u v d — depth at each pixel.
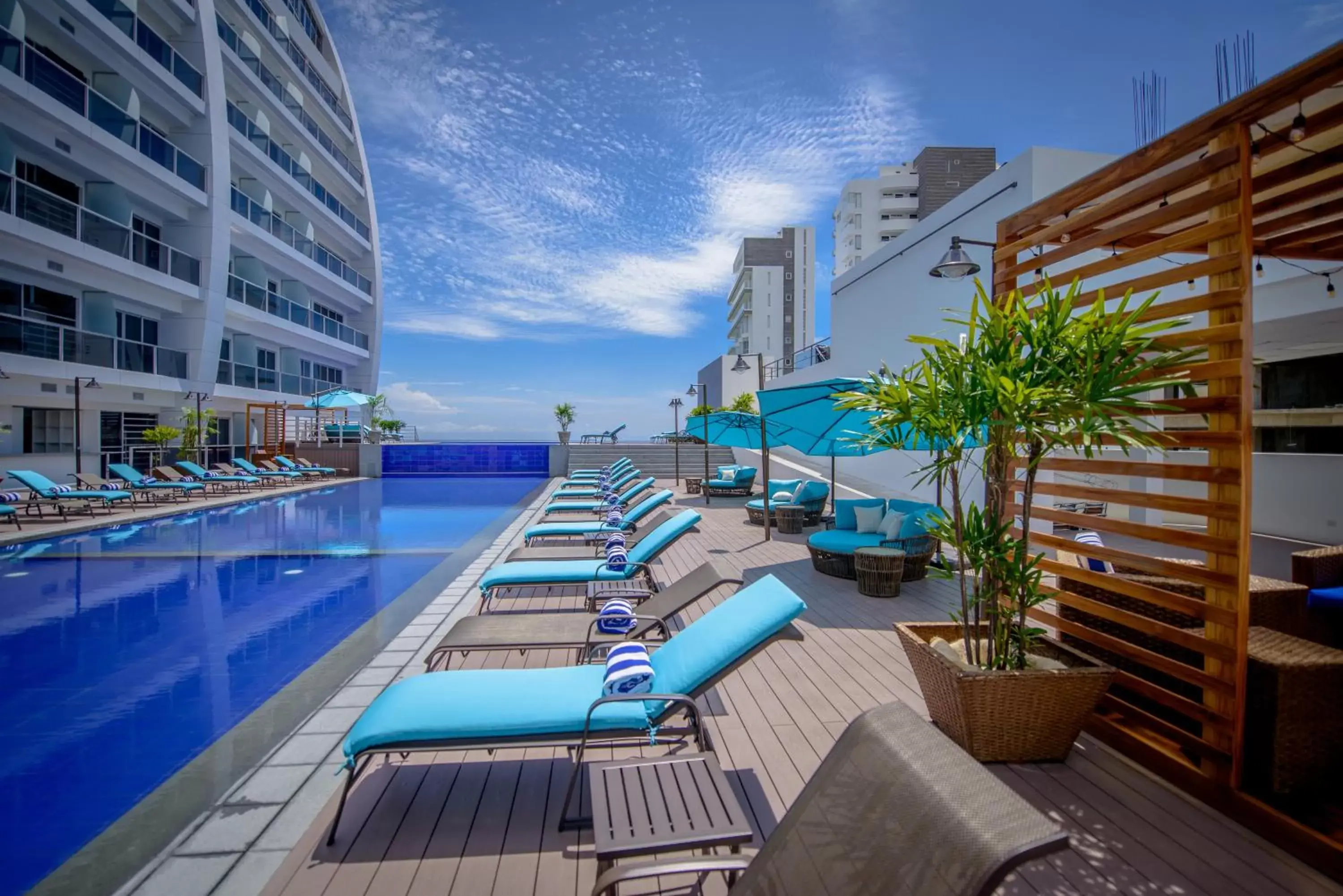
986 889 0.93
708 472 15.05
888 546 6.48
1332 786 2.40
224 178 19.28
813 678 3.95
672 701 2.50
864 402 3.30
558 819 2.48
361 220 31.69
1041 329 2.77
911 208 51.00
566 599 6.05
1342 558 4.17
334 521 12.27
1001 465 3.02
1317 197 3.38
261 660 4.76
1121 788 2.68
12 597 6.64
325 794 2.69
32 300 14.57
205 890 2.12
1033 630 3.01
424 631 5.05
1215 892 2.05
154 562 8.38
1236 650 2.45
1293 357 9.06
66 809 2.80
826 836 1.28
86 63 16.06
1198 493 9.71
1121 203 3.03
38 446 15.02
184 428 17.91
